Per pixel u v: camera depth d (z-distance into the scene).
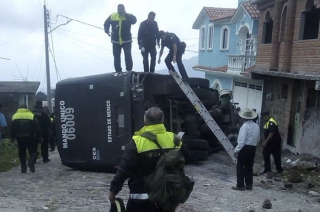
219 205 7.44
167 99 11.71
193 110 12.44
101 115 10.47
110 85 10.35
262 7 17.20
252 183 8.83
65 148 10.91
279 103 16.53
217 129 11.04
